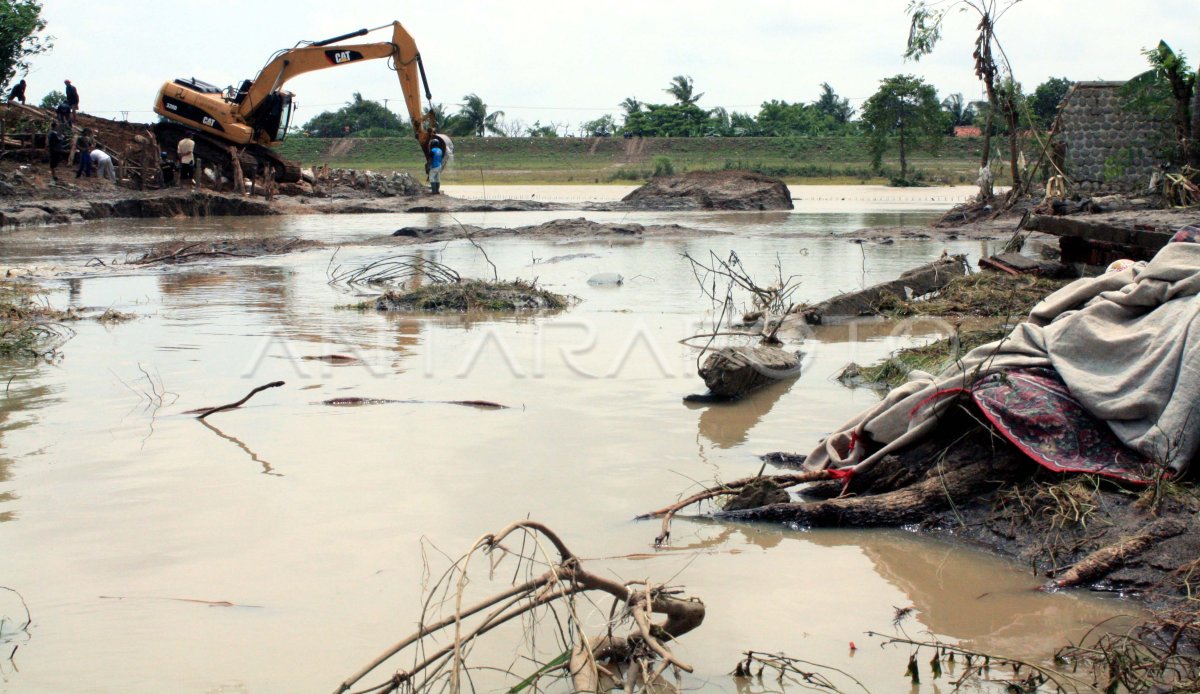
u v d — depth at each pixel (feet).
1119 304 19.72
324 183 148.15
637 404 26.53
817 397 27.30
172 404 26.27
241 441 23.02
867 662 13.66
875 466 20.06
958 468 19.16
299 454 22.07
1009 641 14.29
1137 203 78.33
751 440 23.36
